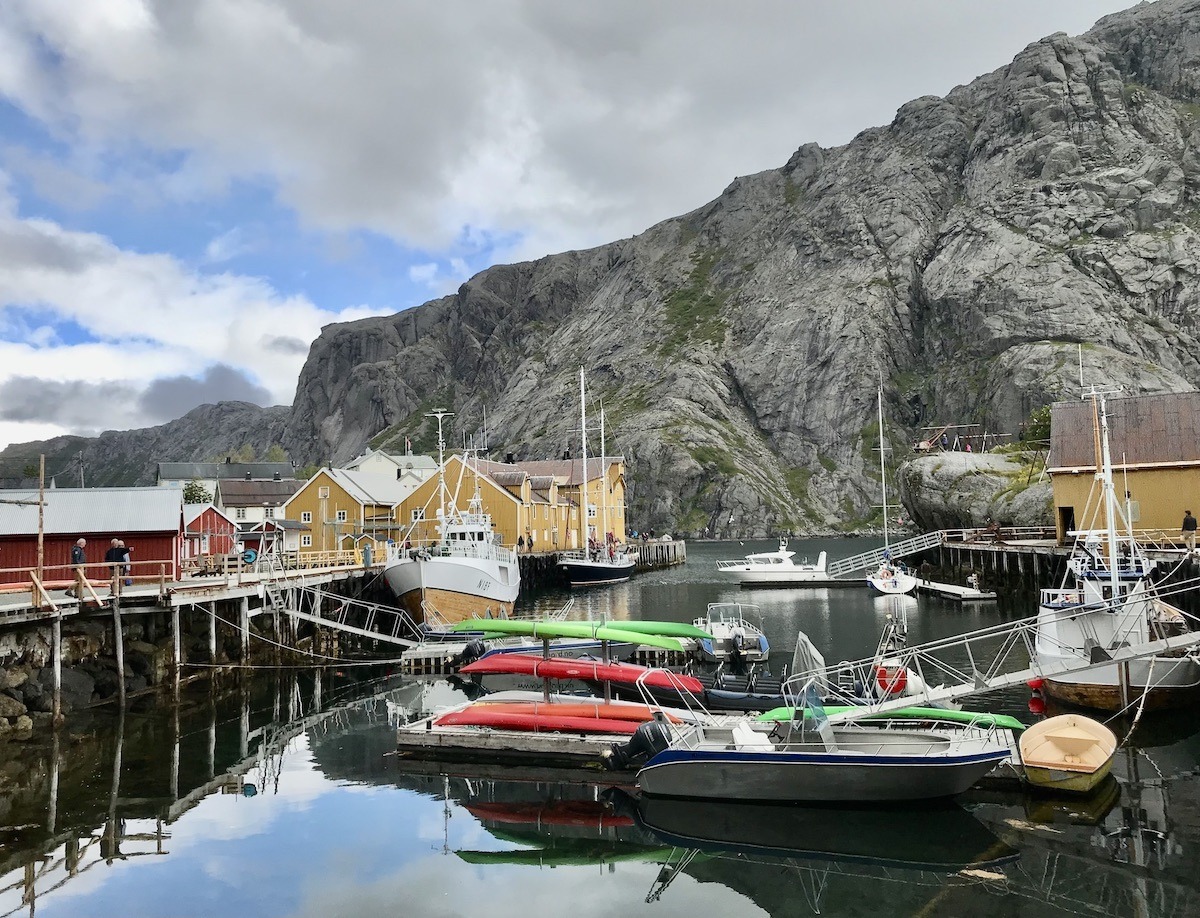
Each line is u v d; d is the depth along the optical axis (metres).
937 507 73.38
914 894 13.50
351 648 40.59
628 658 33.47
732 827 16.56
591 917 12.94
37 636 24.69
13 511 32.72
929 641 37.84
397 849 15.68
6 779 19.59
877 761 16.62
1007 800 17.27
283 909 13.19
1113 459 50.72
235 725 25.41
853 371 193.12
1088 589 24.61
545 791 19.03
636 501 184.62
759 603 56.19
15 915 12.84
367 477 83.62
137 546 33.31
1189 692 23.05
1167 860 14.25
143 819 17.16
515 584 51.91
